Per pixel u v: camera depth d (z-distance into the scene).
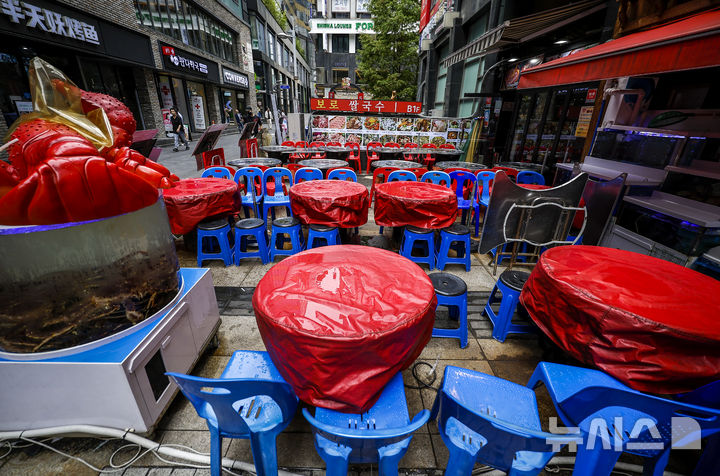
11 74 6.43
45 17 6.36
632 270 1.73
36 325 1.34
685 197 2.98
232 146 12.05
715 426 1.03
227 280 3.15
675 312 1.36
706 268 2.51
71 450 1.53
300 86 44.84
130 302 1.50
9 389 1.39
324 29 38.34
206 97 16.25
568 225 2.78
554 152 6.06
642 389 1.34
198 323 1.96
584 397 1.15
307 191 3.35
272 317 1.24
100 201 1.26
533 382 1.57
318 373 1.18
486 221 2.78
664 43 2.25
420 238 3.27
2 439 1.49
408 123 9.76
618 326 1.36
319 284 1.50
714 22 2.31
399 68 18.41
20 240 1.18
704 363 1.26
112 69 9.35
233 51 18.41
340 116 9.73
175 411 1.75
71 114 1.36
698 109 3.13
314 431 1.13
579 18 5.42
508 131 8.16
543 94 6.61
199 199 3.15
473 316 2.67
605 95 4.25
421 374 2.04
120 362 1.33
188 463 1.48
